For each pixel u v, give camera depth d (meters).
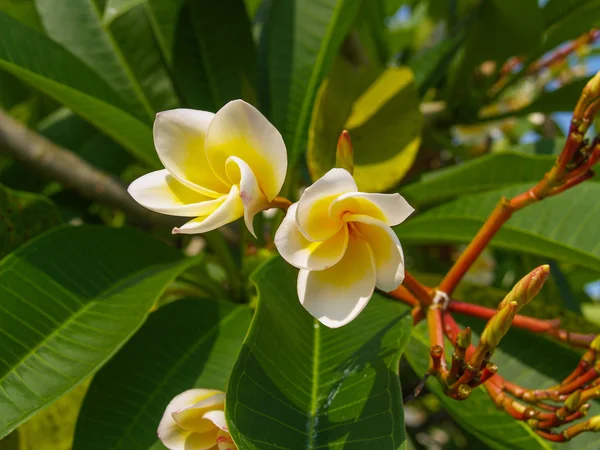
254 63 0.44
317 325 0.30
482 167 0.41
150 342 0.32
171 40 0.43
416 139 0.38
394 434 0.22
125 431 0.28
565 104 0.52
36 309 0.29
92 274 0.32
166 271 0.34
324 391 0.25
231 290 0.41
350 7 0.42
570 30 0.51
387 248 0.22
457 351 0.23
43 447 0.38
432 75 0.52
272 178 0.23
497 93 0.55
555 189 0.28
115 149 0.51
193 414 0.25
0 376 0.26
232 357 0.32
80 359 0.27
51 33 0.45
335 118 0.37
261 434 0.22
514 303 0.21
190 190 0.25
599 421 0.24
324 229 0.22
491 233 0.29
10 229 0.38
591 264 0.35
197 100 0.43
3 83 0.55
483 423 0.30
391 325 0.28
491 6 0.50
